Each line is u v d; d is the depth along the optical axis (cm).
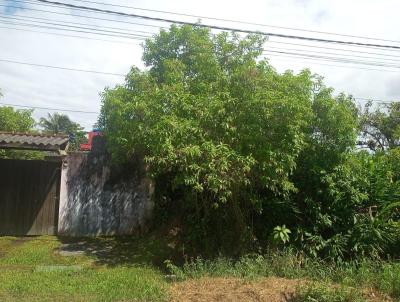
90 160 1179
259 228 1029
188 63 1023
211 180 826
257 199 982
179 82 940
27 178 1152
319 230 981
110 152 1132
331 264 881
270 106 864
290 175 1011
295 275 822
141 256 1002
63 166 1162
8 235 1133
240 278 801
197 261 879
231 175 868
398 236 957
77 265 927
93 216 1166
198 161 844
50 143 1073
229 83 915
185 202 1112
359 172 1017
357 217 973
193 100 884
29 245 1054
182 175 884
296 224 999
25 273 845
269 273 831
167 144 822
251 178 927
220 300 684
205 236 1013
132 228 1176
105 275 840
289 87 920
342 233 966
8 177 1142
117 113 962
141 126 914
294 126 878
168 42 1080
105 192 1178
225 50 963
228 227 1022
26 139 1089
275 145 898
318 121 991
